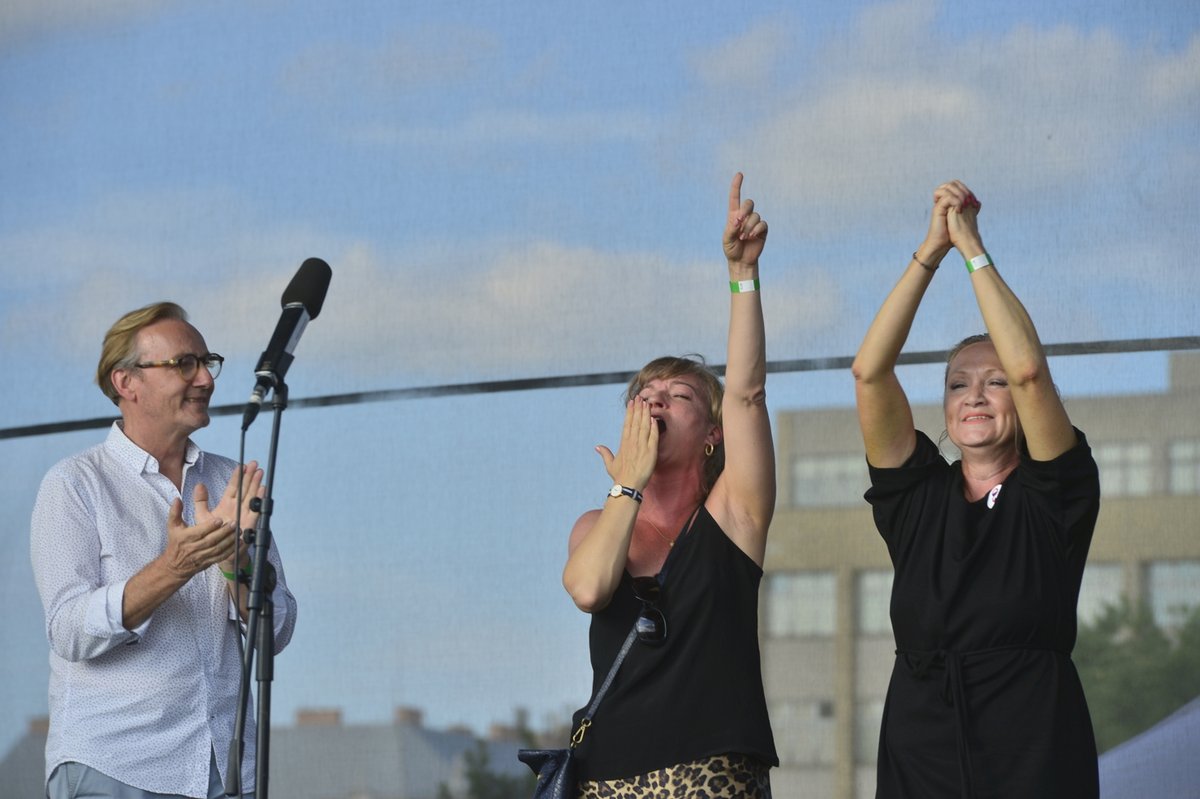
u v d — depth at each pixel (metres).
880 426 7.48
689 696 7.12
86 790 8.20
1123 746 9.89
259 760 7.30
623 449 7.57
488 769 10.99
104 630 8.09
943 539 7.28
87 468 8.70
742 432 7.55
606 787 7.11
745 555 7.47
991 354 7.54
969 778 6.84
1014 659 6.99
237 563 7.64
